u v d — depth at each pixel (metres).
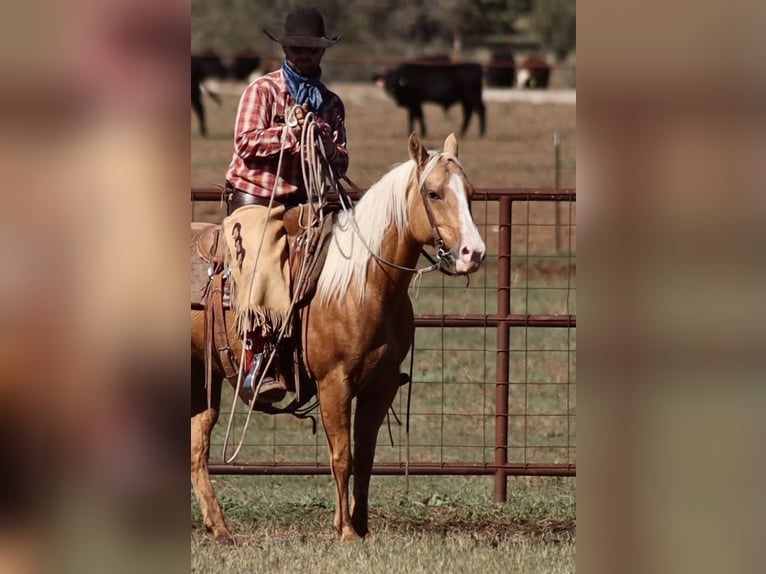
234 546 11.10
